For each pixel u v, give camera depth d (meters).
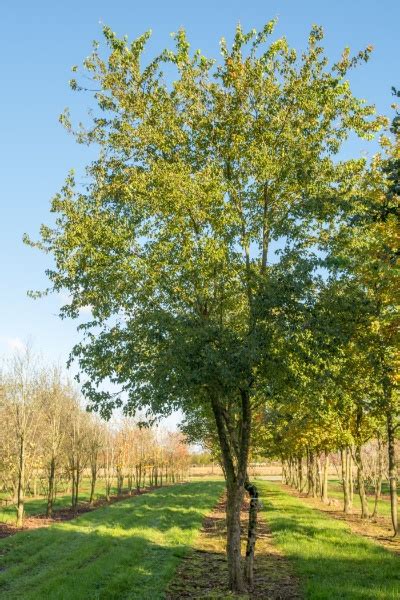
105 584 12.18
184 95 13.13
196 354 10.48
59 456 35.56
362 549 16.41
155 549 17.00
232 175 13.62
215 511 31.67
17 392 28.95
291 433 27.67
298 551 16.17
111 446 49.31
